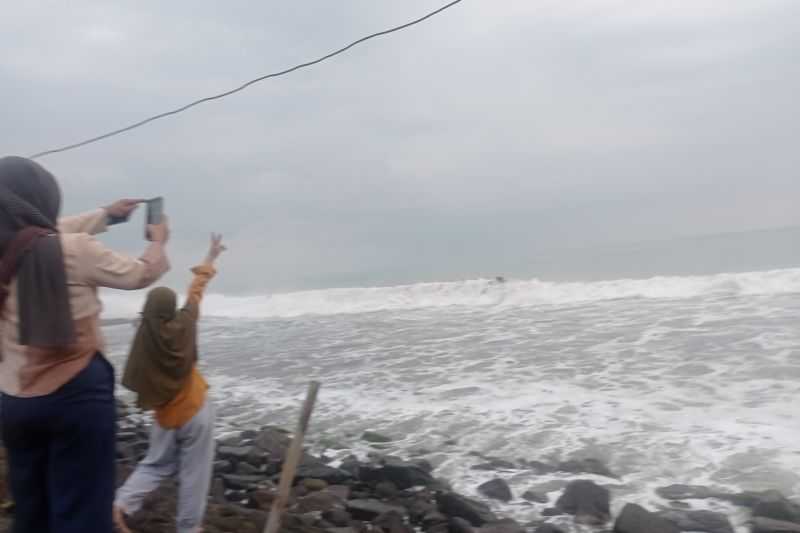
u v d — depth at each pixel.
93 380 3.73
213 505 7.34
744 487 7.82
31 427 3.66
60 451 3.71
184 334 5.23
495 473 8.86
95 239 3.82
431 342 16.44
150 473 5.52
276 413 12.12
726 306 16.53
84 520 3.74
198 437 5.43
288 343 18.56
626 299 19.78
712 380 11.29
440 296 24.83
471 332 17.08
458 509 7.65
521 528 7.22
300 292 28.88
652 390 11.14
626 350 13.52
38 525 3.90
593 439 9.45
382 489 8.55
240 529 6.67
